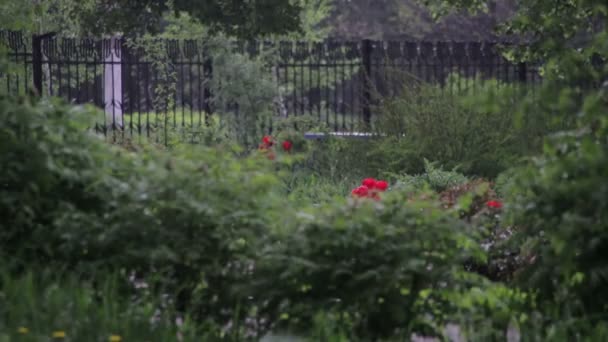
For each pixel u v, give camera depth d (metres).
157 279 9.81
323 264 9.36
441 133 25.62
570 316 9.66
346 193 24.39
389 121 26.88
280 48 31.95
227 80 31.67
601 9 10.31
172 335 9.06
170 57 31.70
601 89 9.29
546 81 9.48
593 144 8.53
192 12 34.38
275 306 9.66
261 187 10.21
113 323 8.78
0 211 10.23
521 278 10.17
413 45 30.86
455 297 9.56
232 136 31.34
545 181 9.20
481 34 69.25
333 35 74.25
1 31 25.69
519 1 21.47
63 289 9.23
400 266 9.30
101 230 10.02
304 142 23.67
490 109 9.35
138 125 30.03
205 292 10.08
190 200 9.86
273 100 32.31
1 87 12.02
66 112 10.66
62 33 40.62
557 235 9.06
